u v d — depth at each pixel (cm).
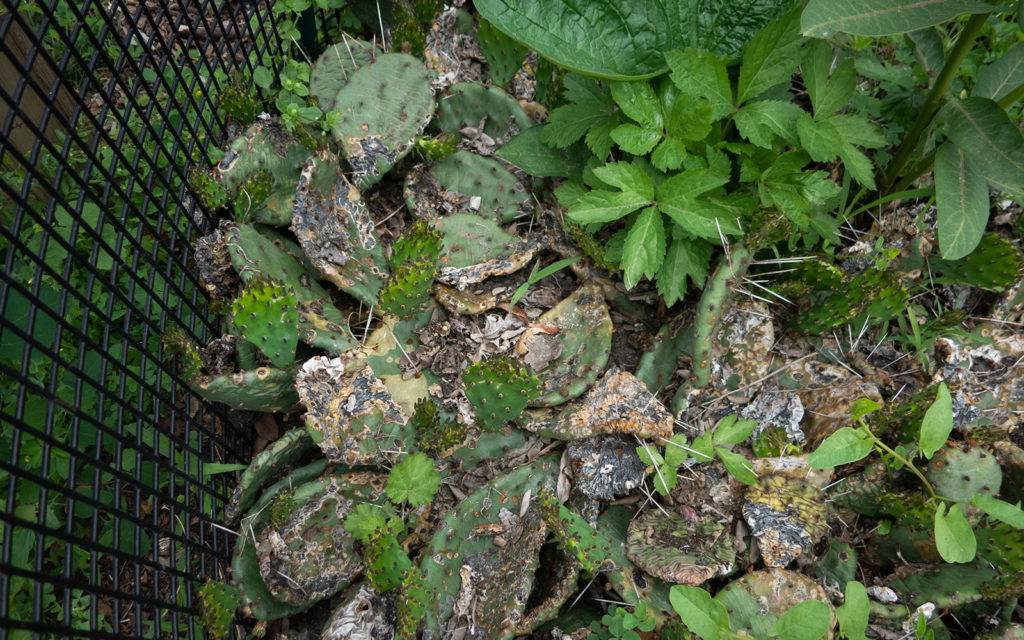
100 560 57
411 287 55
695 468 56
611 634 52
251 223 60
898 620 51
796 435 55
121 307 62
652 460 54
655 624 51
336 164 60
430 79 62
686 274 57
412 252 55
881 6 45
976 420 56
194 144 66
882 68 62
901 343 60
